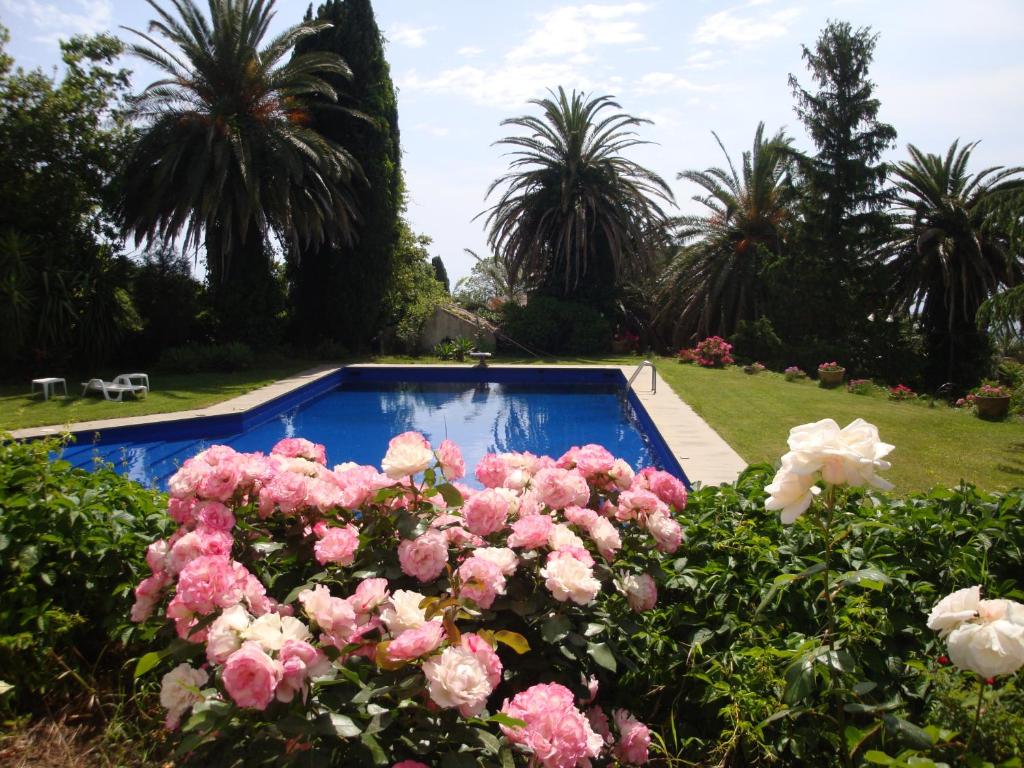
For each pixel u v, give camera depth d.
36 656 2.42
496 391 16.42
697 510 2.86
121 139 15.55
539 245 23.03
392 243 19.92
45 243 14.38
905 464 7.12
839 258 19.47
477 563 1.71
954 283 19.47
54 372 14.32
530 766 1.47
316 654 1.43
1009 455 7.63
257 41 16.06
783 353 19.59
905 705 1.93
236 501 2.05
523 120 22.41
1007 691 1.60
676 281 23.14
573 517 2.12
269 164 16.00
